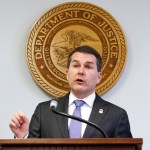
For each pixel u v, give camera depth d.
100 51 7.10
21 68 7.02
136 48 7.18
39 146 3.35
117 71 6.98
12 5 7.21
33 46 7.03
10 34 7.11
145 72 7.09
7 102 6.89
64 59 7.07
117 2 7.32
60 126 4.48
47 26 7.12
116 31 7.14
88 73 4.73
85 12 7.22
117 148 3.35
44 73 6.98
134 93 7.01
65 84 6.98
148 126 6.92
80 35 7.16
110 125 4.50
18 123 4.20
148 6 7.31
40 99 6.94
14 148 3.35
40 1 7.25
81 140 3.33
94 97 4.82
